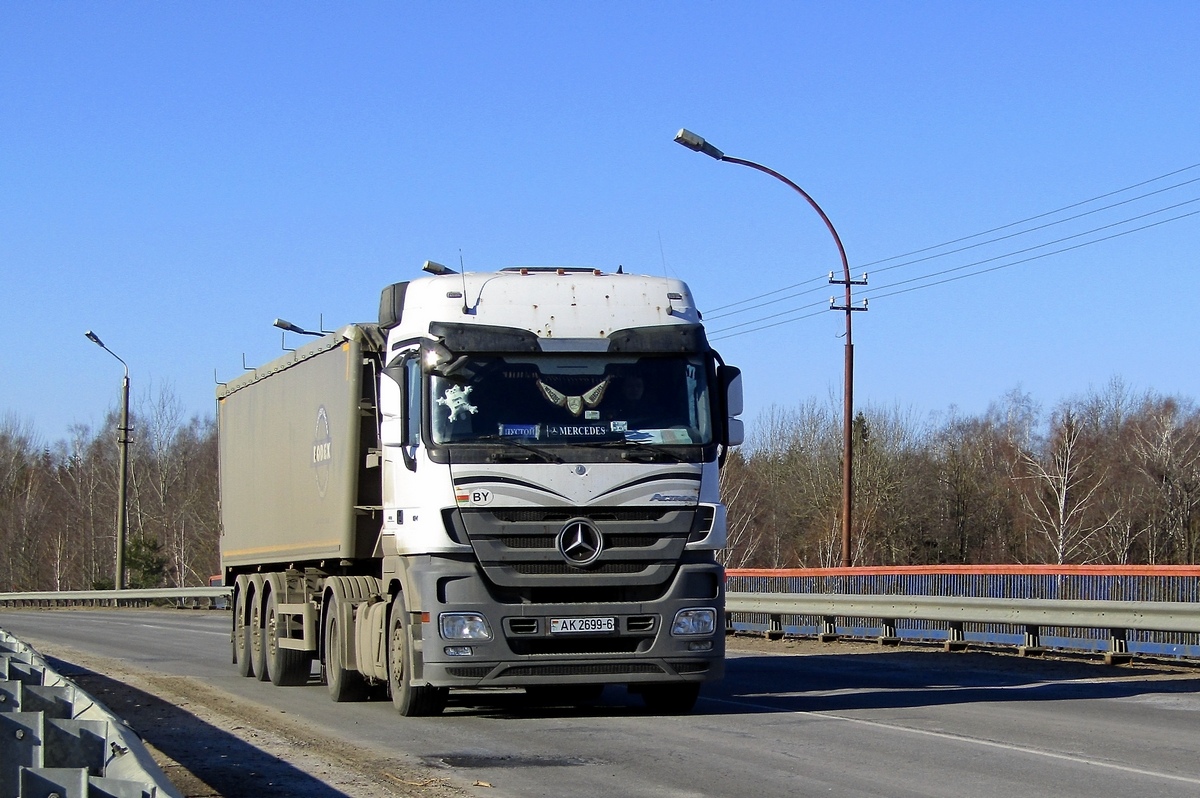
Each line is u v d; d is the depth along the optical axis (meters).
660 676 11.36
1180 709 12.34
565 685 11.25
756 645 22.62
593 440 11.42
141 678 17.70
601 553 11.27
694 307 12.33
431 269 16.19
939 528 68.19
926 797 7.91
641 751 9.86
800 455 72.62
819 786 8.31
